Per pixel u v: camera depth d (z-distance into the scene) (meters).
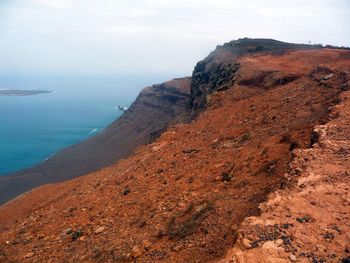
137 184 19.97
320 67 28.86
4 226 24.53
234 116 26.97
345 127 13.80
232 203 12.21
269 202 9.20
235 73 43.44
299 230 7.80
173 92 104.69
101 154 78.06
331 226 7.90
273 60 47.38
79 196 23.41
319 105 20.33
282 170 12.88
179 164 20.81
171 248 11.22
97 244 14.27
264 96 28.70
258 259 6.98
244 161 16.17
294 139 15.43
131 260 11.73
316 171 10.52
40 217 21.81
